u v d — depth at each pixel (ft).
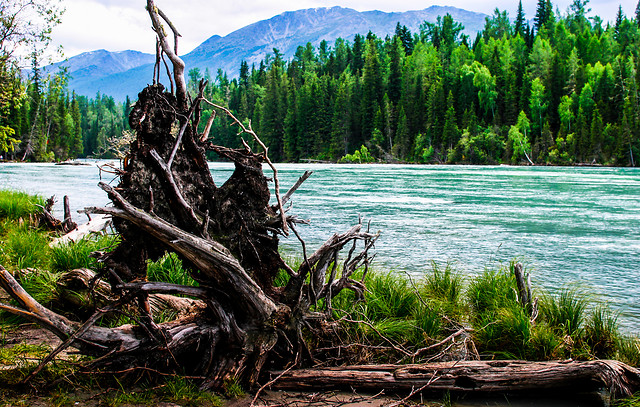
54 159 293.23
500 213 56.29
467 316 19.27
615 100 282.15
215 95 422.00
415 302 19.16
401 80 350.64
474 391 12.27
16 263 22.47
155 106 11.49
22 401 10.75
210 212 12.29
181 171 11.95
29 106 269.64
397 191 84.64
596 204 65.67
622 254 34.42
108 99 649.61
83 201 62.03
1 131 39.52
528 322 16.30
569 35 393.09
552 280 26.99
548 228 45.96
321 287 13.32
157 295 16.47
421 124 316.19
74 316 16.33
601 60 352.49
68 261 21.85
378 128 315.78
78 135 365.40
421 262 30.83
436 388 12.18
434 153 291.38
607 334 16.66
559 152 257.34
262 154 12.60
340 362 13.78
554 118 302.04
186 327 11.91
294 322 12.58
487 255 33.55
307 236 39.52
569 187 94.53
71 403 10.81
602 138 246.47
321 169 189.57
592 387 12.51
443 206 62.59
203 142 12.34
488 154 274.77
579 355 15.24
